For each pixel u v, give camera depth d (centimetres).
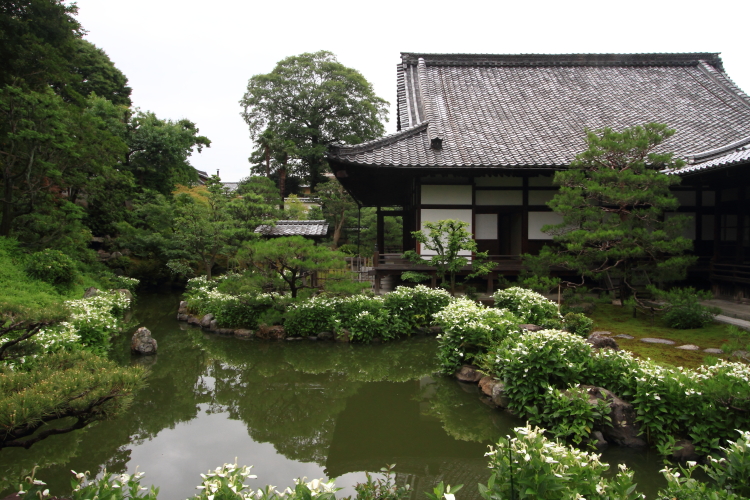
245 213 2142
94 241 2391
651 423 581
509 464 377
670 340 976
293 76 3997
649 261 1332
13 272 1271
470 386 857
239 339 1255
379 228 2089
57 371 415
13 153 1430
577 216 1169
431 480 573
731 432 548
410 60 2202
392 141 1597
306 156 3975
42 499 351
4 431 362
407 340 1216
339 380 955
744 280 1283
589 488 380
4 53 1529
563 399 612
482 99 1962
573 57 2188
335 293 1260
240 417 785
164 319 1577
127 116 2847
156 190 2775
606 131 1189
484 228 1612
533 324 1038
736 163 1082
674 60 2166
